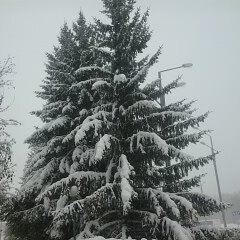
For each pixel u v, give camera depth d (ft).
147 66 45.42
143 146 44.39
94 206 38.70
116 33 52.13
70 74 58.75
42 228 57.82
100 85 45.16
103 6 53.52
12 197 54.13
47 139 59.06
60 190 45.03
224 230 43.27
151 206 41.06
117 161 44.70
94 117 43.93
